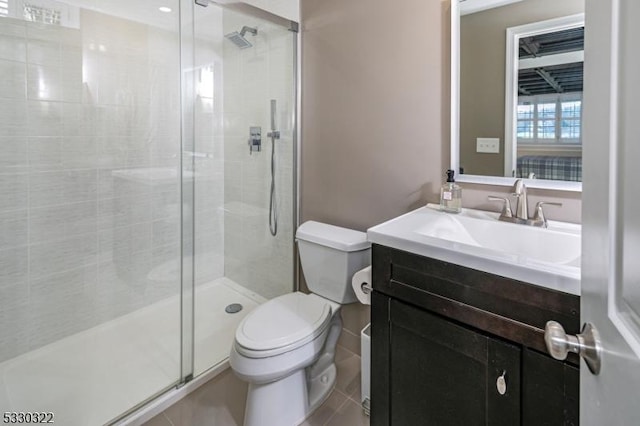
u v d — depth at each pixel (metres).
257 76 2.24
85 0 1.85
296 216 2.16
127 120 2.07
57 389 1.61
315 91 1.97
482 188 1.42
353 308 1.92
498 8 1.33
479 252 0.94
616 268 0.43
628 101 0.40
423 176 1.57
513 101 1.32
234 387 1.68
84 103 1.91
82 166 1.94
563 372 0.81
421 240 1.05
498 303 0.90
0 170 1.69
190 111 2.24
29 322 1.83
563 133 1.23
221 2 1.88
